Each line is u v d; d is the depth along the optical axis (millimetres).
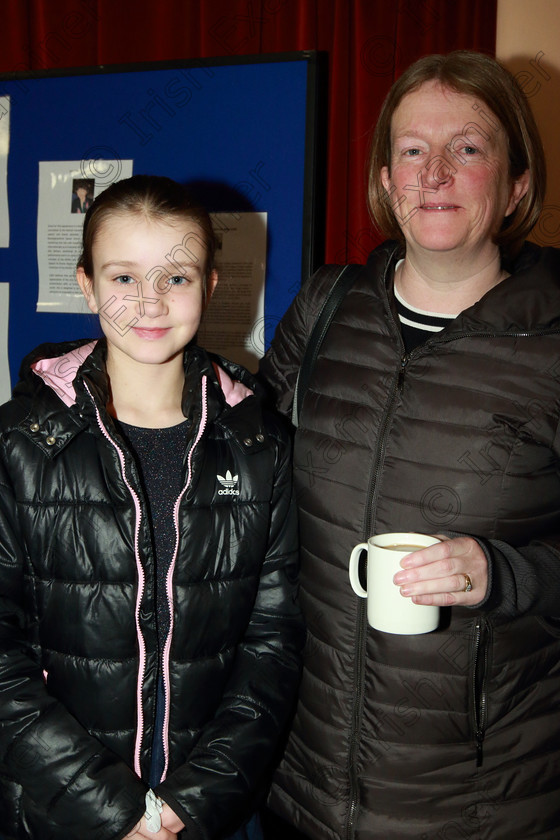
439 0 2090
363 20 2135
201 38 2219
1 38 2330
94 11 2289
